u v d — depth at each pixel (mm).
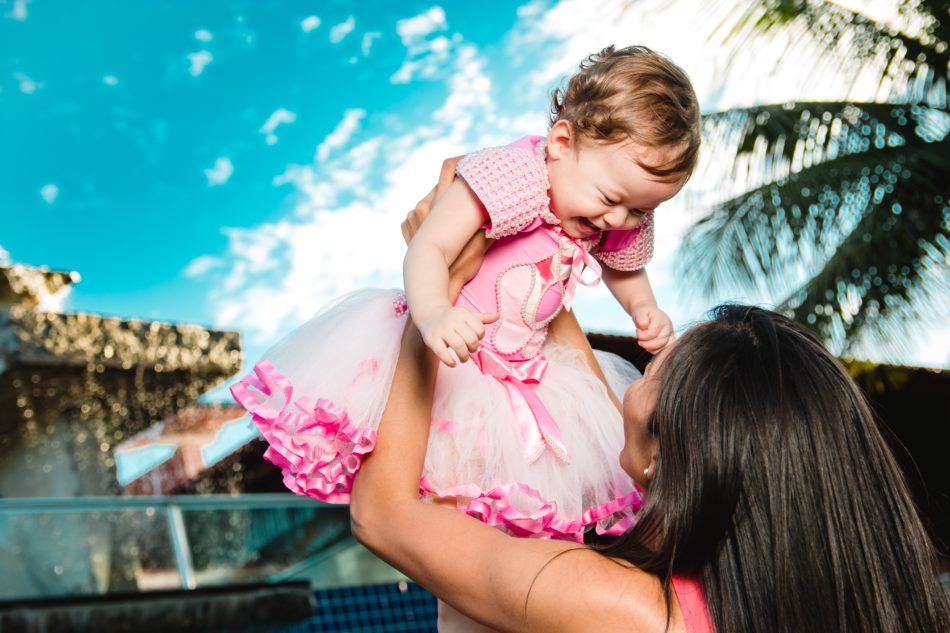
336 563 6844
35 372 8164
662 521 1151
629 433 1291
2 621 4438
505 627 1141
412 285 1392
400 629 6836
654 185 1528
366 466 1308
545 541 1165
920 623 1071
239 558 6285
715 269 7410
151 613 4754
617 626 1074
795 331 1206
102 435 8922
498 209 1492
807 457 1091
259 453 8406
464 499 1458
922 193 7035
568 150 1564
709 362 1160
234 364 9102
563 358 1701
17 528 5395
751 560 1076
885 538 1089
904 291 7008
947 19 6867
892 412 7562
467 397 1515
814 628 1051
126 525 5812
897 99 7199
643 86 1509
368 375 1396
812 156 7270
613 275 1809
